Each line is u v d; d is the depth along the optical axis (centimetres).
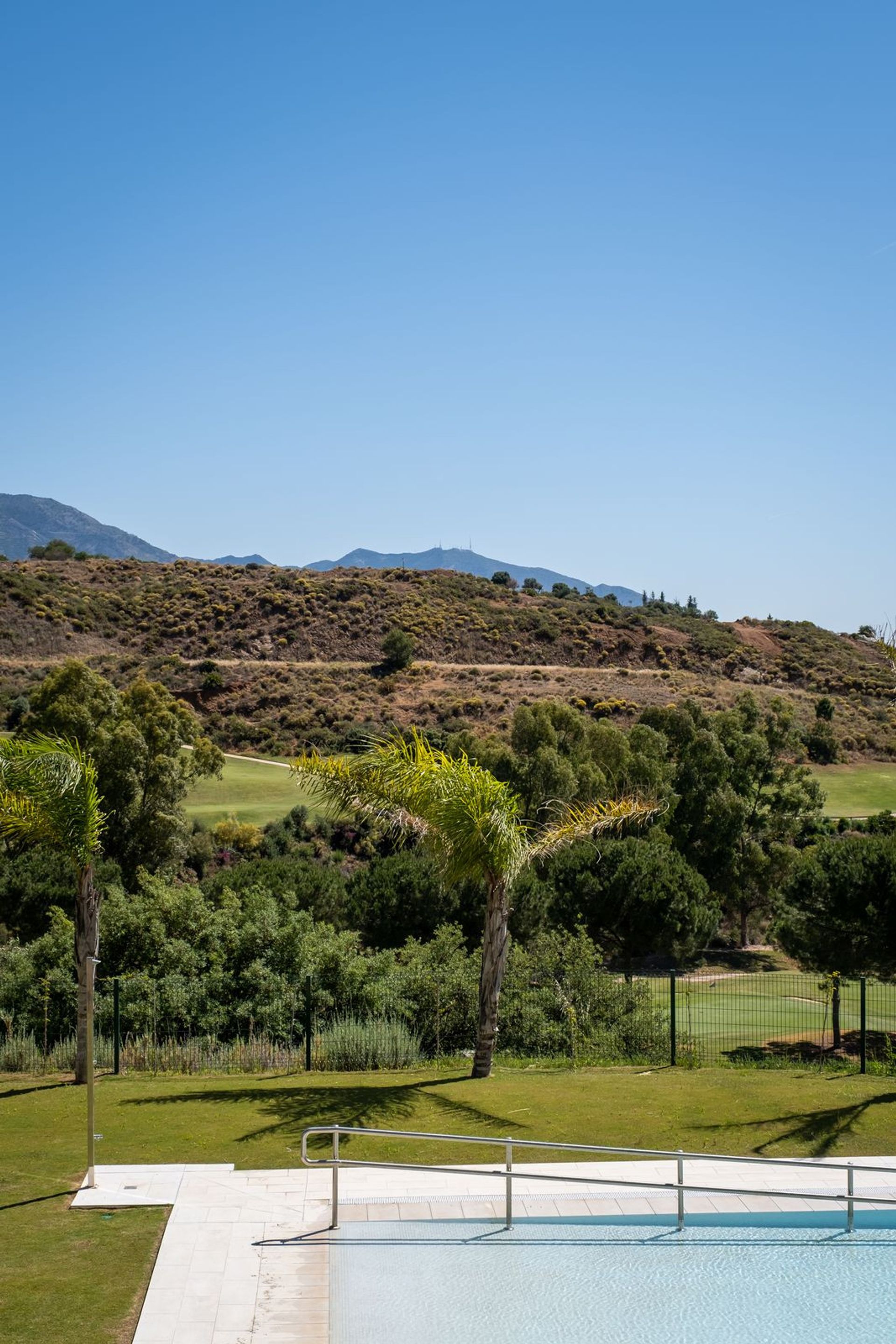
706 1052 2042
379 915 2838
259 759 6981
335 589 10019
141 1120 1247
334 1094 1373
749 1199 1002
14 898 2878
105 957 2028
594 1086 1429
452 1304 798
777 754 4681
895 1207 990
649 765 4338
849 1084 1442
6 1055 1605
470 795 1438
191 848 4453
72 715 4106
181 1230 904
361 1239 904
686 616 12588
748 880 4434
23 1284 791
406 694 8256
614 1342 752
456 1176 1070
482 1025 1531
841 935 2497
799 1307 806
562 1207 984
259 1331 729
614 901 3100
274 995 1870
